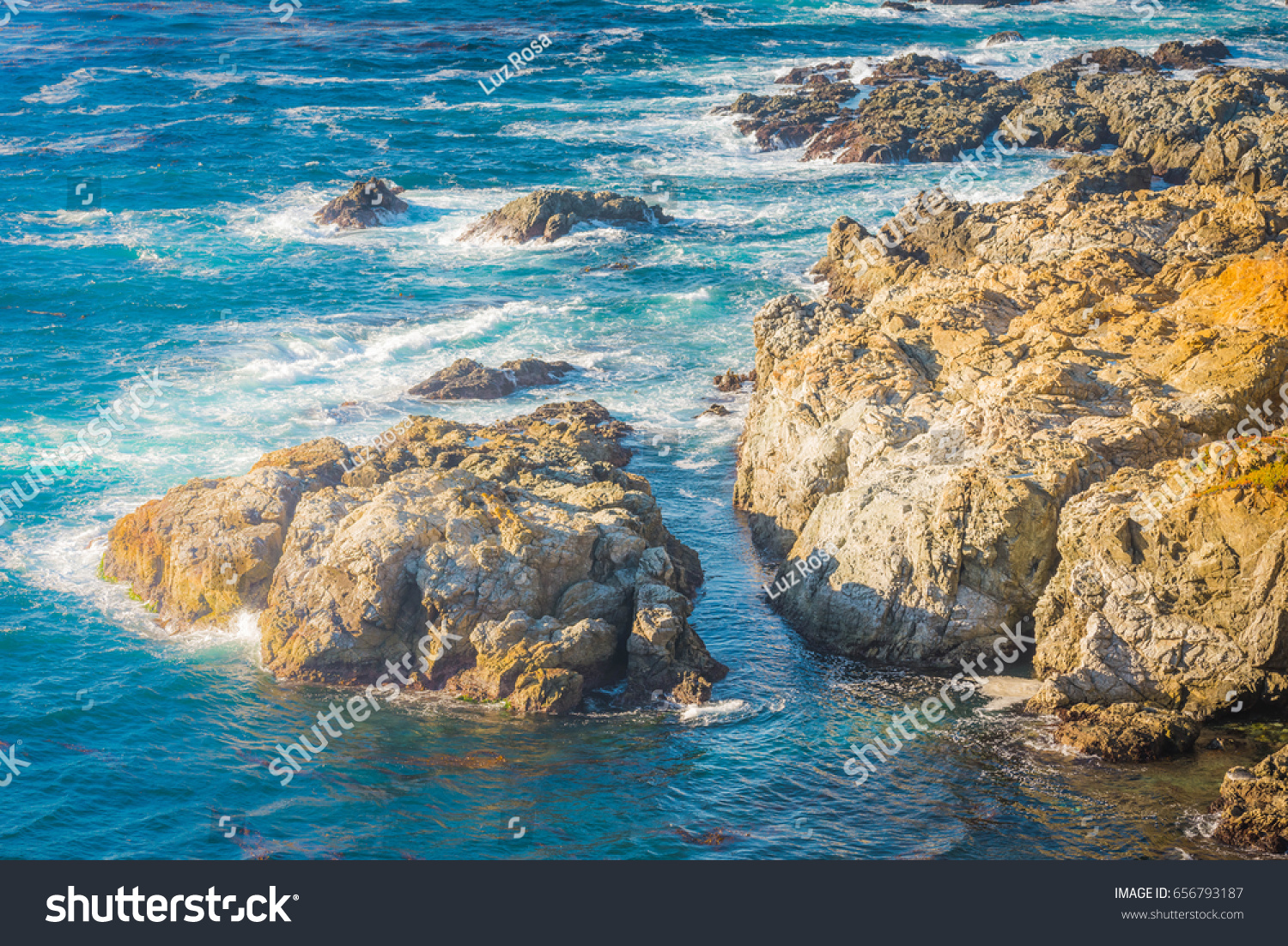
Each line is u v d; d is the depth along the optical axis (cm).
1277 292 4312
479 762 3266
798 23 15600
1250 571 3244
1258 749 3178
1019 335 4684
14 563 4328
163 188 9206
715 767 3228
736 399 5947
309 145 10512
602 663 3669
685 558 4384
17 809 3042
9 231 8156
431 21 15838
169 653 3828
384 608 3669
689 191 9288
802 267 7600
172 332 6562
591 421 5534
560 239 8225
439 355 6372
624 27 15475
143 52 13700
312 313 6888
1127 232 5844
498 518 3838
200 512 4144
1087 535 3444
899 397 4406
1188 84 10456
